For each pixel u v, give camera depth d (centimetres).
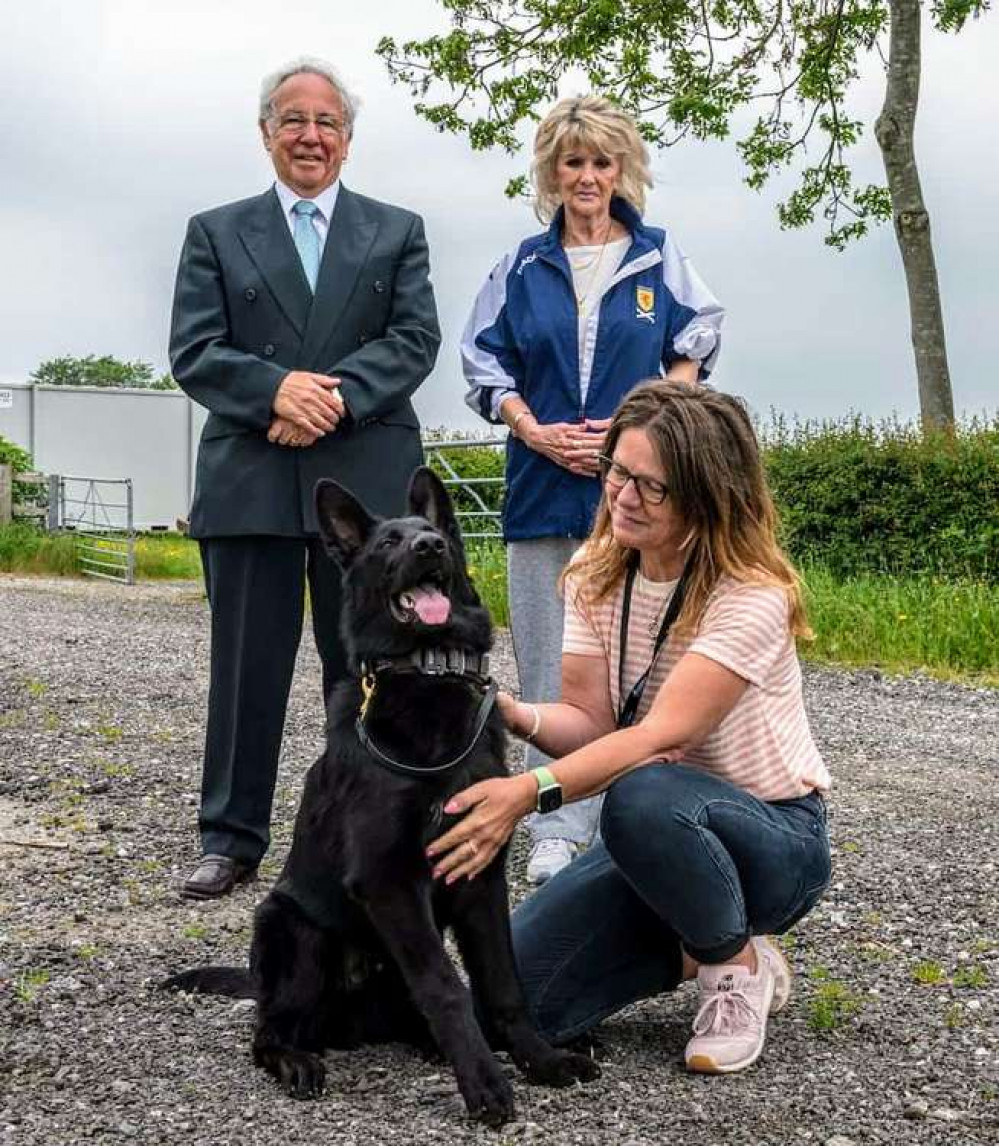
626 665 402
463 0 2172
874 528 1576
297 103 542
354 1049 394
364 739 361
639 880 367
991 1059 381
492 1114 334
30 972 448
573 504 559
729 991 374
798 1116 343
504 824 355
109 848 603
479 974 368
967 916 517
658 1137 330
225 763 546
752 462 384
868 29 2139
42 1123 340
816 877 387
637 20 2131
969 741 881
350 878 354
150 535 3148
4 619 1499
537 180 586
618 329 561
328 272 549
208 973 413
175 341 551
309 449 541
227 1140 330
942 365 2028
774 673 386
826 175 2272
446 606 373
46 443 3272
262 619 546
